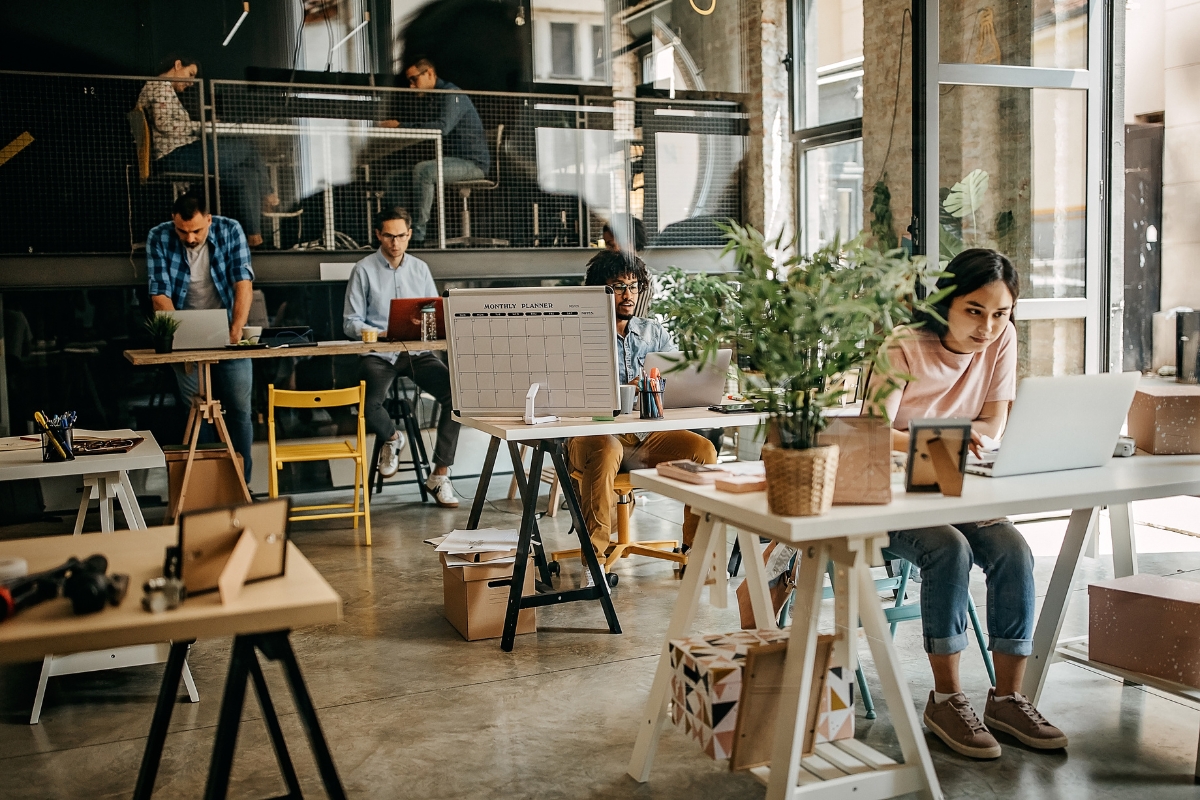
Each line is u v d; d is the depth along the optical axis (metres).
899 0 6.84
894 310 2.40
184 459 4.62
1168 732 3.01
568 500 3.98
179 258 6.81
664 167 8.74
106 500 3.42
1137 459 3.10
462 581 3.96
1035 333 5.87
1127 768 2.78
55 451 3.38
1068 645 3.22
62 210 6.86
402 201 7.74
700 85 8.86
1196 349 7.40
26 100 6.74
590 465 4.62
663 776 2.78
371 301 7.15
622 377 4.91
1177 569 4.70
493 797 2.67
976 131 5.65
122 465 3.39
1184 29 7.39
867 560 2.39
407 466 7.41
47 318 6.71
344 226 7.60
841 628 2.41
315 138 7.46
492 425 3.83
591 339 3.89
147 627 1.70
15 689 3.54
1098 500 2.59
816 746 2.55
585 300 3.87
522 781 2.77
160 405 6.88
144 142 7.03
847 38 8.36
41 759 2.97
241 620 1.76
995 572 2.97
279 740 2.21
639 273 4.98
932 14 5.10
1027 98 5.70
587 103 8.34
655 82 8.66
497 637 4.00
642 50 8.54
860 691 3.18
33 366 6.69
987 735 2.86
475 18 7.86
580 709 3.26
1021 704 2.97
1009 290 3.17
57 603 1.82
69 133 6.86
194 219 6.68
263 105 7.35
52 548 2.22
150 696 3.46
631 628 4.08
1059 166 5.82
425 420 7.43
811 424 2.35
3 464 3.35
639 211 8.65
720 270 8.86
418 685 3.50
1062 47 5.82
